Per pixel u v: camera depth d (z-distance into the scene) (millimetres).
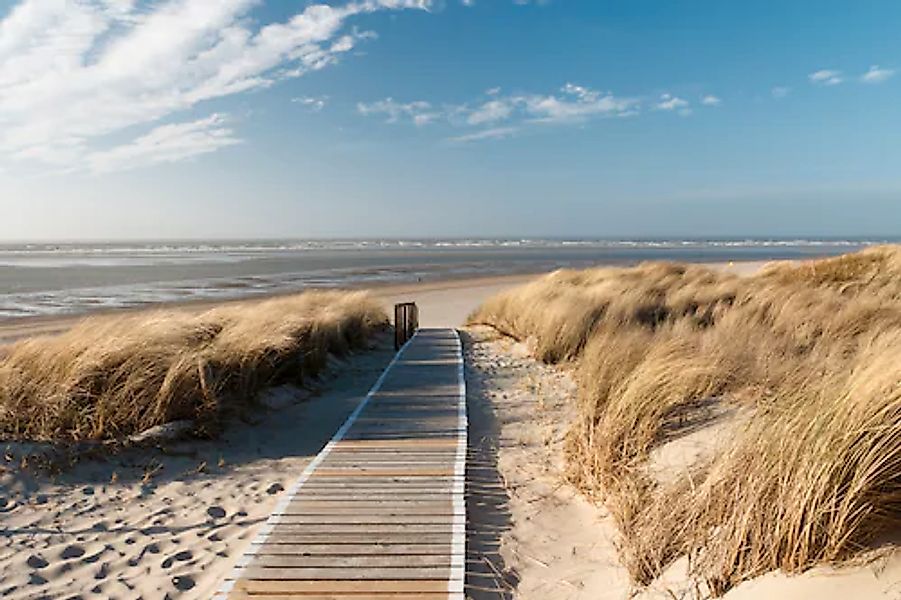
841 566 2711
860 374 3590
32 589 3799
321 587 3600
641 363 6355
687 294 13188
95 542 4449
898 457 3000
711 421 5078
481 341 15148
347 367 11422
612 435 5242
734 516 3209
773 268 18391
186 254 82312
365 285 35312
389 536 4238
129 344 7070
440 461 5785
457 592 3557
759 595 2771
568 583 3795
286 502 4824
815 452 3064
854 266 15414
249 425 7168
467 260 66000
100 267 51406
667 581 3340
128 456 5930
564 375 9398
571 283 18375
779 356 6488
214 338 8461
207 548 4391
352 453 6039
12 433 5910
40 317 21469
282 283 36281
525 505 4973
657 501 3959
